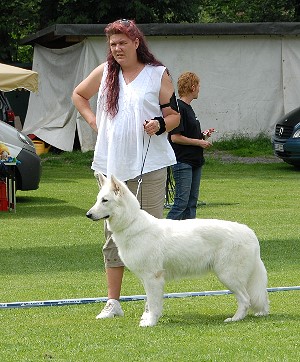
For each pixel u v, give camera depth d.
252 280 9.30
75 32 31.41
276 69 33.44
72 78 33.03
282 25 32.53
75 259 13.32
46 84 34.38
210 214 18.36
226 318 9.30
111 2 37.72
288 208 19.28
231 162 30.02
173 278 9.23
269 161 30.41
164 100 9.41
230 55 33.16
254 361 7.33
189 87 13.72
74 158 31.19
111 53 9.41
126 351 7.75
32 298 10.49
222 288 11.11
